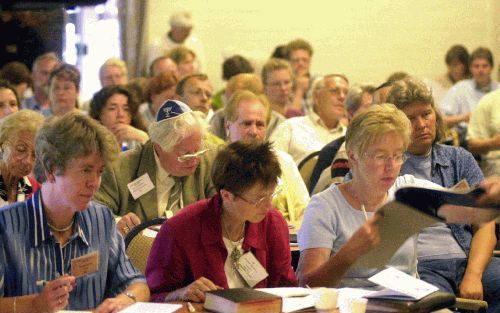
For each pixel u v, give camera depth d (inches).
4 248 182.5
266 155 197.6
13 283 183.8
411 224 180.1
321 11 721.6
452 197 173.5
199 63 674.8
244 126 329.1
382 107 216.1
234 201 198.5
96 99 394.0
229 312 176.1
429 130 269.3
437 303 183.5
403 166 274.1
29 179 257.0
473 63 602.5
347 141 218.5
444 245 263.9
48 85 467.2
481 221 179.8
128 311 176.1
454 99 608.4
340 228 219.6
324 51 719.1
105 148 180.9
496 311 264.2
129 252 237.5
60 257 188.1
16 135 243.8
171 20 665.0
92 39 684.1
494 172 455.5
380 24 722.2
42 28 491.2
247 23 717.9
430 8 720.3
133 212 275.1
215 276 204.2
